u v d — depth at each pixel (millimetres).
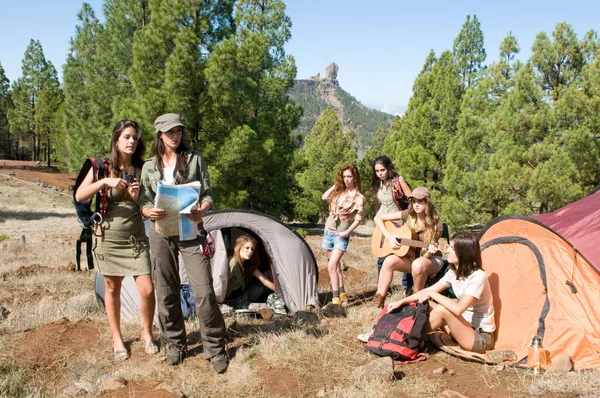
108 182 4203
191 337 5172
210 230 6367
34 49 53844
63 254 12625
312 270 6879
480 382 4035
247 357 4586
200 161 4426
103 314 6363
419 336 4508
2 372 4309
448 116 22875
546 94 14750
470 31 24984
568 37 14586
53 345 4863
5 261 11516
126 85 21062
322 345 4828
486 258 5328
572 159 13711
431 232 5836
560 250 4762
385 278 6012
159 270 4359
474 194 17297
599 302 4355
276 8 23531
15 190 37156
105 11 22828
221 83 15281
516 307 4781
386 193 6371
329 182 30547
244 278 6676
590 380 3822
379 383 3980
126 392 3963
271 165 22062
